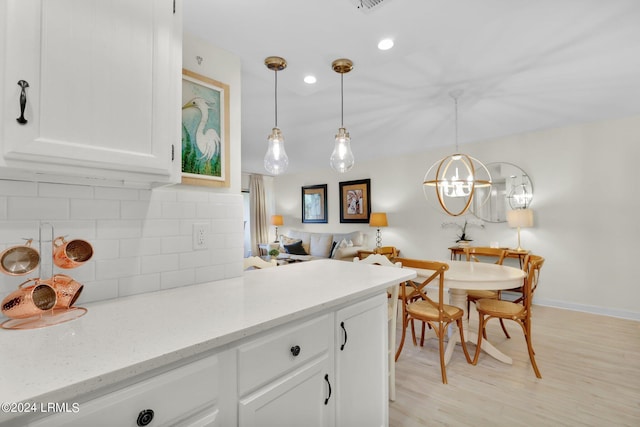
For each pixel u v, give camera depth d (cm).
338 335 117
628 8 164
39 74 78
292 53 172
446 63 226
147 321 86
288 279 148
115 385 61
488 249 343
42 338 74
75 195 106
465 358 251
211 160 151
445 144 453
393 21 144
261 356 88
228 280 146
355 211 586
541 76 246
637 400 189
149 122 99
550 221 381
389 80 253
